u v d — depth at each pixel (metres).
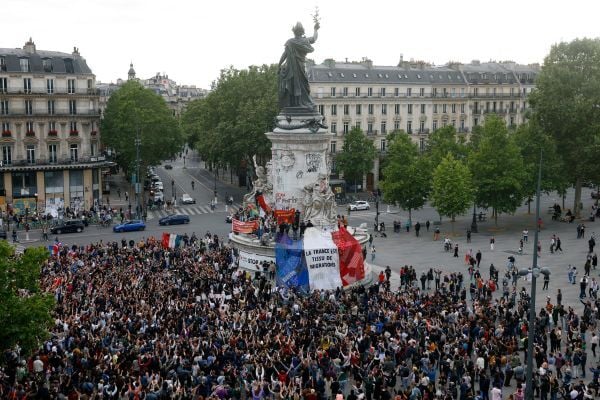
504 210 95.25
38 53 116.44
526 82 163.25
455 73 155.50
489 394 38.22
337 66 144.62
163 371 35.22
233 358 37.31
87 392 32.53
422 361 38.19
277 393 32.62
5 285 36.25
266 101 126.69
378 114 145.88
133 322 42.88
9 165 110.38
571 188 146.75
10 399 31.75
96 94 119.44
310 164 69.62
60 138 115.31
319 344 40.69
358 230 72.06
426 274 68.00
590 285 64.50
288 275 57.38
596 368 40.66
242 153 130.88
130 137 125.88
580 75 105.69
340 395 32.06
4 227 99.69
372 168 138.00
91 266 61.88
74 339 39.25
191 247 74.50
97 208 112.81
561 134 106.94
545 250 81.12
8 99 110.00
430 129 151.88
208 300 50.69
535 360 42.31
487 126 97.38
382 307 48.94
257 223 68.38
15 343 35.59
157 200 121.06
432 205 94.19
